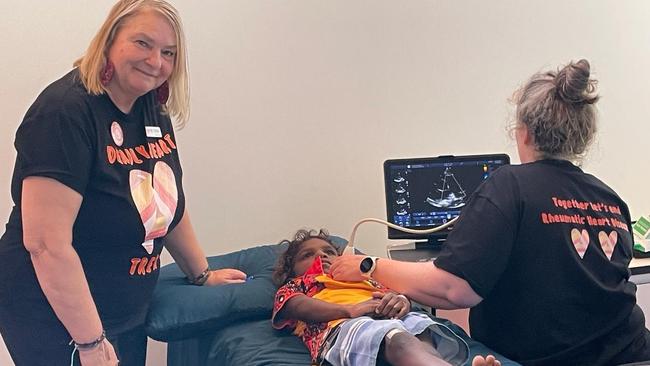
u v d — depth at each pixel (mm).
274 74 2535
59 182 1457
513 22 2750
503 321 1565
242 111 2516
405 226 2334
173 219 1809
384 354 1512
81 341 1525
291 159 2590
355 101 2633
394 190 2352
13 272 1570
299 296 1783
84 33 2316
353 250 2084
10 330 1628
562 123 1532
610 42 2850
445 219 2342
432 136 2727
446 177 2359
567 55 2814
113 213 1597
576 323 1510
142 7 1582
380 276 1739
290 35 2537
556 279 1497
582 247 1518
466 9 2697
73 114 1490
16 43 2246
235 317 1900
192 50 2432
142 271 1737
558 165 1580
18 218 1566
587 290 1504
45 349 1625
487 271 1488
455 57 2711
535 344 1523
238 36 2480
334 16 2576
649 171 2963
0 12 2221
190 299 1882
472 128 2764
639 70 2891
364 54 2621
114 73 1583
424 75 2689
